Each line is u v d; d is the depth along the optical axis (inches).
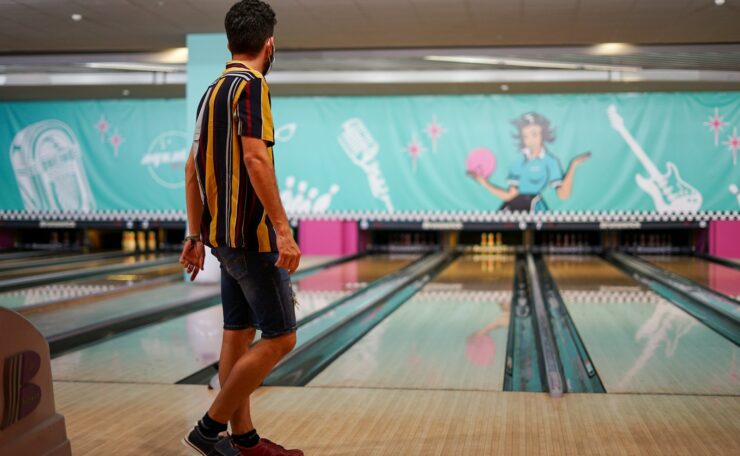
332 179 373.4
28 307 209.8
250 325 88.9
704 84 331.3
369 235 445.7
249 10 84.7
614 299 240.1
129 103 387.2
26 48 295.1
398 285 277.3
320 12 236.5
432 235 454.6
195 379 135.6
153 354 157.6
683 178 354.6
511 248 445.1
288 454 86.7
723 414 108.9
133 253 432.1
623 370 141.7
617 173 360.2
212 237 82.0
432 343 170.9
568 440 97.0
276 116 374.0
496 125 367.9
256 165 77.2
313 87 345.7
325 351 165.5
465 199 370.9
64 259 382.9
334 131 372.5
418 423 105.1
